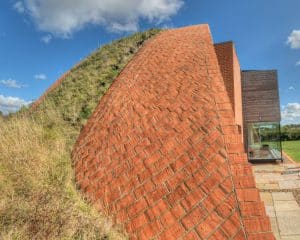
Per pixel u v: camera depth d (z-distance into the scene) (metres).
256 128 20.00
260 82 21.03
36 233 4.39
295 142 34.28
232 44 14.56
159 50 12.07
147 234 4.70
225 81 14.38
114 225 5.09
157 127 6.80
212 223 4.39
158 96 8.02
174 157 5.75
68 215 4.88
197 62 8.94
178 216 4.71
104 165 6.64
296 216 8.84
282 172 15.08
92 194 6.03
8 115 11.26
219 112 6.16
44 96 14.94
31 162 6.54
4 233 4.25
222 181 4.82
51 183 6.06
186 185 5.09
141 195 5.39
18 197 5.34
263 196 11.00
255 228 4.16
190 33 13.60
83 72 16.03
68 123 10.16
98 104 11.05
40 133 8.34
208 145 5.53
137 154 6.36
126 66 13.86
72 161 7.57
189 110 6.72
